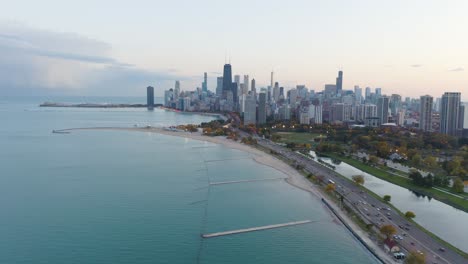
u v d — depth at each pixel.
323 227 173.50
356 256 145.62
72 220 175.38
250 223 176.38
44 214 182.50
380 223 174.25
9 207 191.75
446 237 164.62
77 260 138.50
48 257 140.50
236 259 140.62
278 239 159.75
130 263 137.50
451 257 139.38
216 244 153.62
